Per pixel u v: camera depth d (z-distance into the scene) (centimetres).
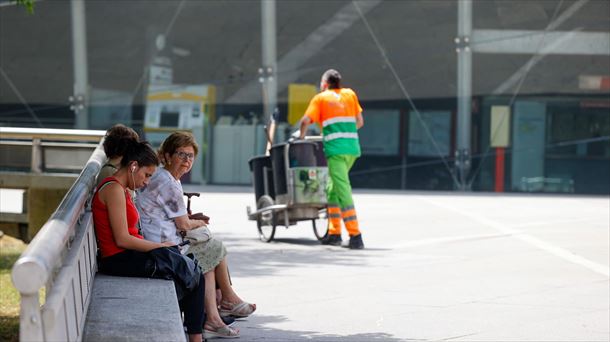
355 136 2748
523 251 2672
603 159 5297
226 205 4134
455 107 5388
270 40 5538
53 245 795
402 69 5422
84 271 1127
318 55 5506
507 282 2169
